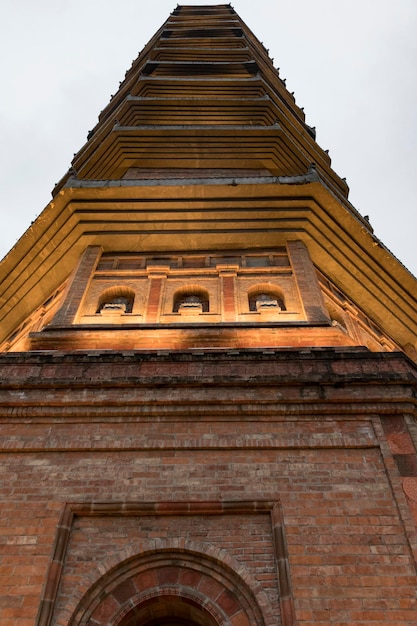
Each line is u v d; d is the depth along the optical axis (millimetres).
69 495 8758
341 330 12609
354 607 7371
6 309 18578
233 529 8430
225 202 16547
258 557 8070
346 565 7812
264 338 12430
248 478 8930
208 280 15320
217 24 33250
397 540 8062
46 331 12664
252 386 10070
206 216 16578
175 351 11141
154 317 13797
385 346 17516
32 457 9336
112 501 8648
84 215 16500
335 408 9797
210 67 26359
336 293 17094
